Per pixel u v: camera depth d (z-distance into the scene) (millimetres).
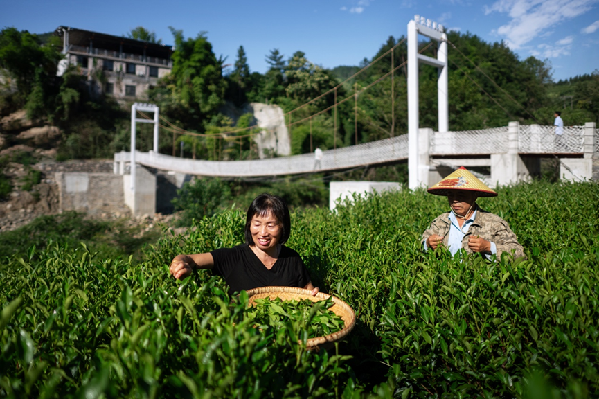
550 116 34000
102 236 16359
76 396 922
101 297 1974
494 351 1993
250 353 1162
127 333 1169
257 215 2314
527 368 1685
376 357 2242
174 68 55781
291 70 59906
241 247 2404
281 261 2420
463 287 1984
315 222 4695
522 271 2037
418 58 15117
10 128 42969
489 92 46219
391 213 5027
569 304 1682
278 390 1185
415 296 2072
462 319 1862
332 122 48688
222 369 1111
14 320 1590
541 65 57312
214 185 22031
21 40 44781
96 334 1312
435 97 36781
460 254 2525
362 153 18078
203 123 53938
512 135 13125
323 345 1547
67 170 38438
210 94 56094
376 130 40250
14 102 44562
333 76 56438
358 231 3775
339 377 1614
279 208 2324
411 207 6078
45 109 44406
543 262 2166
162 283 1954
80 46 52938
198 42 56125
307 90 55594
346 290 2629
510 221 4055
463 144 14422
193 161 29234
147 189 34594
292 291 2168
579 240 3109
